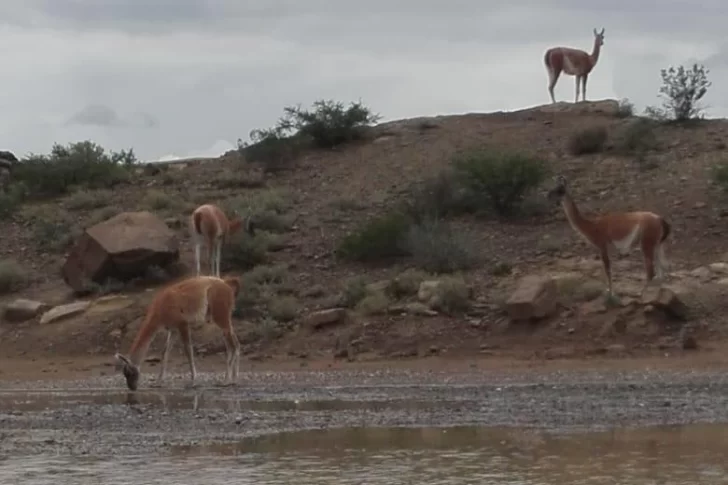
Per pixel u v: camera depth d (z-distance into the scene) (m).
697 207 33.44
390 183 38.84
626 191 35.50
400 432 16.77
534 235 32.91
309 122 43.91
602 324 26.28
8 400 21.80
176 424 17.88
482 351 26.20
